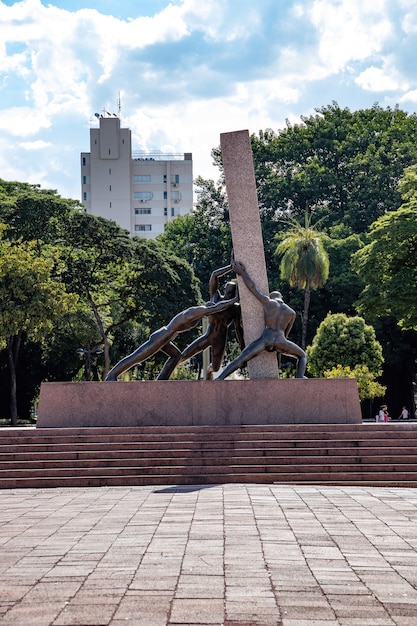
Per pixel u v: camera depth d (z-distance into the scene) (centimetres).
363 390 4159
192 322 2155
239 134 2278
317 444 1772
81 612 779
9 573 934
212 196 6341
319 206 6225
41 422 1991
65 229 4725
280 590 852
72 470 1706
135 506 1387
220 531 1153
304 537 1109
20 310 4075
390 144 6312
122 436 1823
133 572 928
